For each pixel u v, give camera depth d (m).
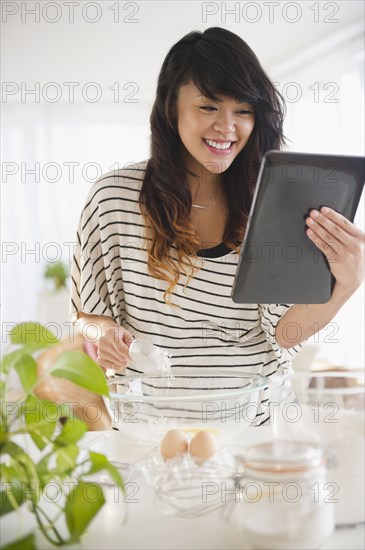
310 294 1.19
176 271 1.45
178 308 1.47
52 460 0.99
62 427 0.81
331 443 0.78
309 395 0.79
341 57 4.48
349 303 4.39
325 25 4.27
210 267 1.46
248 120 1.36
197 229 1.50
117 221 1.50
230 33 1.31
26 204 6.16
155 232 1.46
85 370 0.77
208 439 0.86
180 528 0.79
